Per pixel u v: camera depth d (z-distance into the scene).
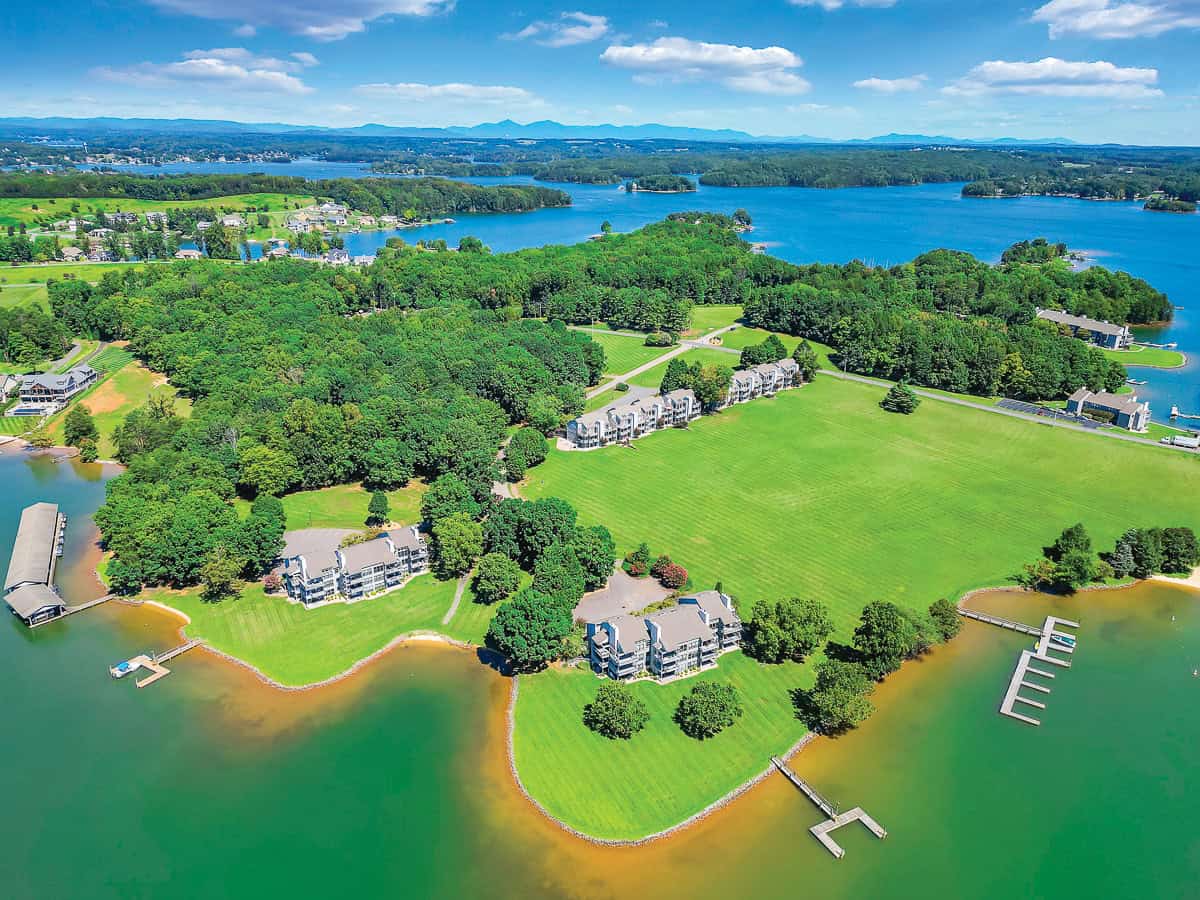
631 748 124.88
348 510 197.88
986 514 196.62
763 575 170.38
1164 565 174.62
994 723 132.12
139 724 131.50
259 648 148.88
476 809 115.06
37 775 121.62
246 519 173.75
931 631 145.75
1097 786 119.88
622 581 166.50
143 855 108.69
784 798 116.94
